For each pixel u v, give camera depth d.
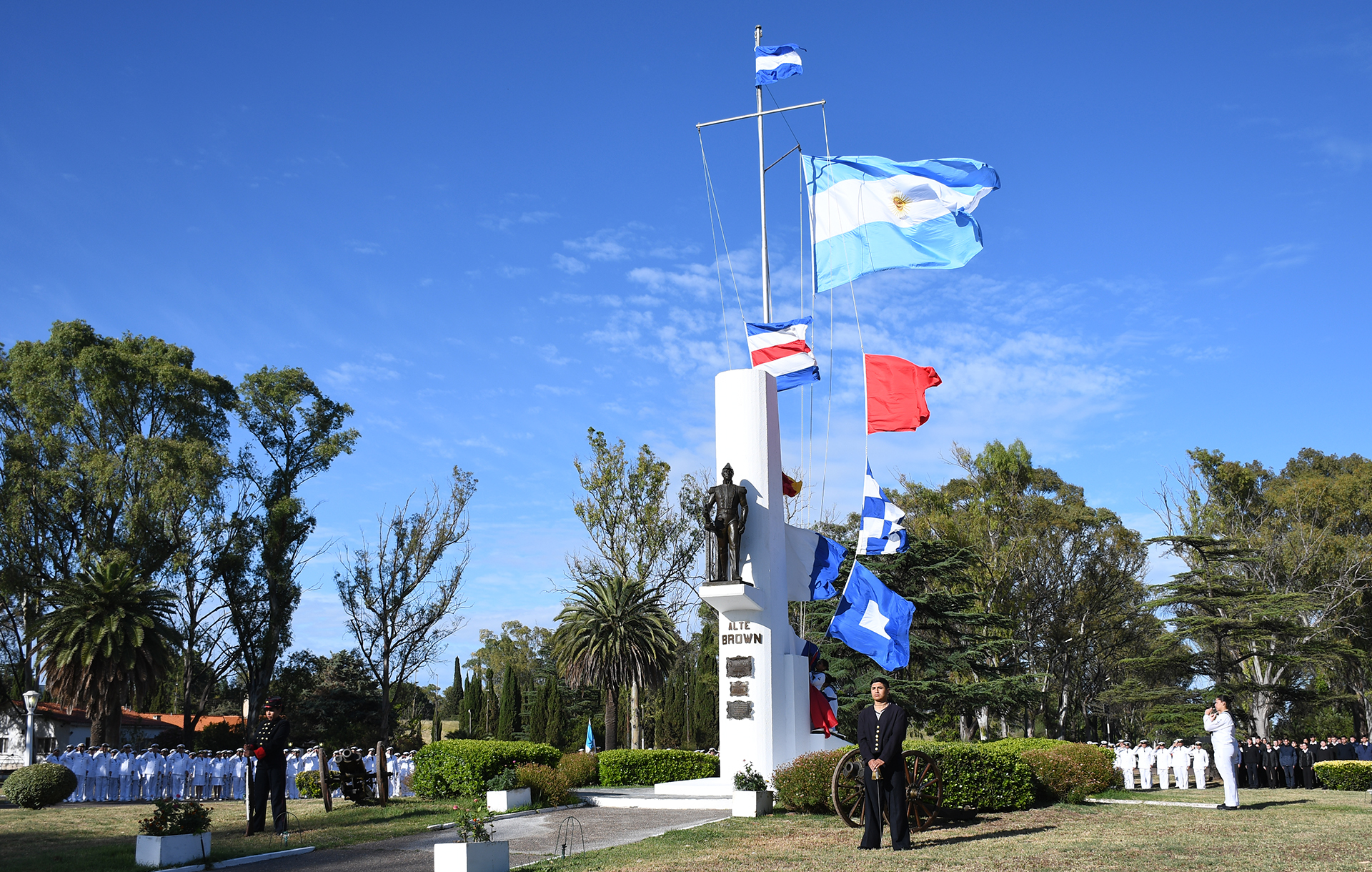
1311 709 49.84
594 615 39.78
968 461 56.41
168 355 49.44
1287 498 54.97
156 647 35.53
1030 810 16.98
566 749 60.69
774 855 11.78
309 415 54.16
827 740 22.83
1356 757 29.48
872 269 22.94
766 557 21.73
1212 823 14.80
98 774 27.44
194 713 52.84
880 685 12.29
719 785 20.94
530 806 19.02
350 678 59.12
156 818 12.77
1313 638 42.88
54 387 45.56
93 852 13.43
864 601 22.17
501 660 86.00
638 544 47.22
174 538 46.78
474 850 10.91
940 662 40.97
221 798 28.41
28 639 40.06
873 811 12.07
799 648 23.30
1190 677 43.44
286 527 52.62
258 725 15.59
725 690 21.38
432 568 51.81
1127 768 28.58
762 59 26.06
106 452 45.62
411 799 21.14
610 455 47.94
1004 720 50.38
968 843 12.50
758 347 24.69
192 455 46.03
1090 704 58.66
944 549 41.56
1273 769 29.02
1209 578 42.06
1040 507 54.41
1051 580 53.75
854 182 23.25
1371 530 54.56
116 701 34.72
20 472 43.47
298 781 25.11
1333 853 11.16
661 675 40.34
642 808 19.42
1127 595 54.88
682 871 10.69
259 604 51.47
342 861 12.73
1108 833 13.34
